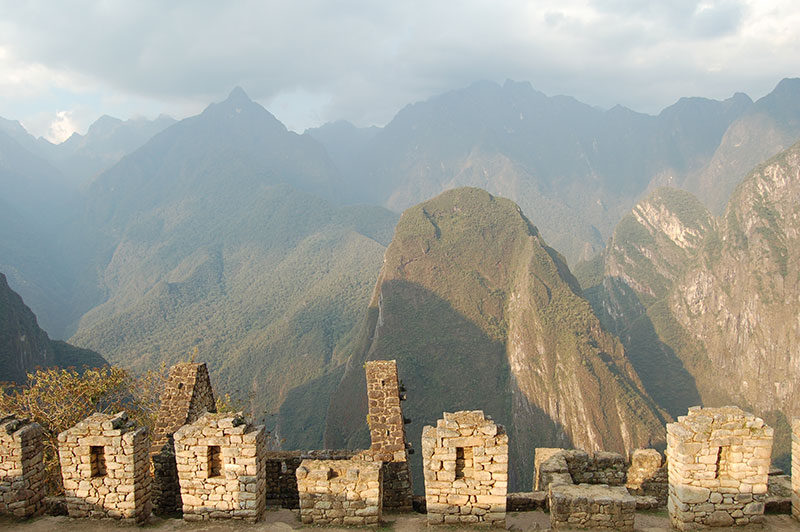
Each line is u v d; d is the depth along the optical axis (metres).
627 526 10.68
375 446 13.38
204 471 11.15
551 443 115.81
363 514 10.95
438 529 10.77
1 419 11.83
